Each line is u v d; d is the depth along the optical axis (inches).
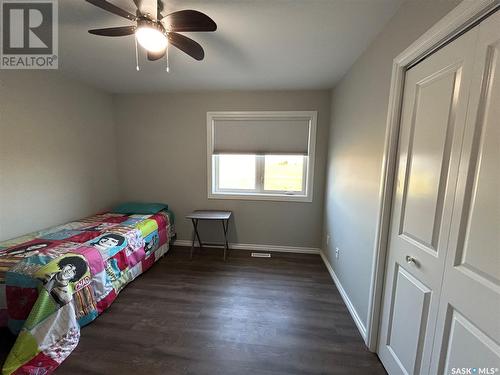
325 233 122.2
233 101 124.8
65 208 105.6
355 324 74.6
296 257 125.5
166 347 64.4
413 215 49.3
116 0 52.9
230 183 136.6
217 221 136.2
